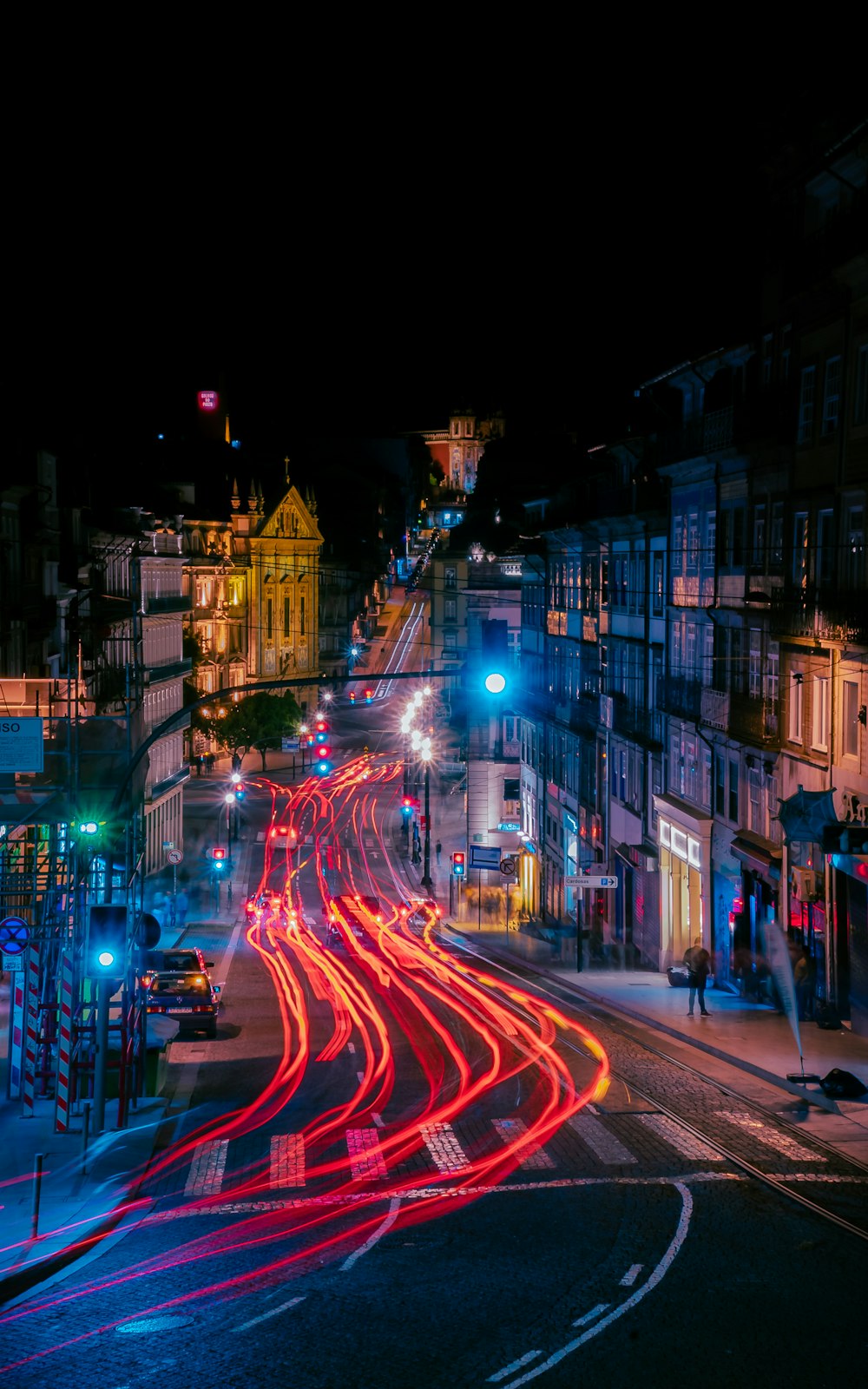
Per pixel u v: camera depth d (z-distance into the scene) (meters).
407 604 163.38
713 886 38.09
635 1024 30.27
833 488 29.59
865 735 27.50
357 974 41.31
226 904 61.84
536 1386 11.88
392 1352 12.73
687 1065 25.31
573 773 57.00
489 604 75.88
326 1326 13.46
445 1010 33.34
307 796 93.06
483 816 71.75
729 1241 15.39
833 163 28.84
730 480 37.16
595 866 51.16
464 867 59.34
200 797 91.75
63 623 50.38
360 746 114.12
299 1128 21.97
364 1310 13.83
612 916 50.56
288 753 109.06
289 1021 32.62
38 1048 25.12
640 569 47.25
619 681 50.00
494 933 53.44
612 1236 15.75
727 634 37.25
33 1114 23.41
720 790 37.69
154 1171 19.80
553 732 61.44
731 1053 25.64
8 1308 14.53
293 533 127.12
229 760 105.25
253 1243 16.23
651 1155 19.20
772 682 33.81
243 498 119.75
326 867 72.00
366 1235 16.27
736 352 36.38
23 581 44.12
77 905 23.09
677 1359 12.30
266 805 90.00
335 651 139.25
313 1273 15.03
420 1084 24.81
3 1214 17.84
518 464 92.00
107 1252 16.23
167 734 76.00
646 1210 16.67
